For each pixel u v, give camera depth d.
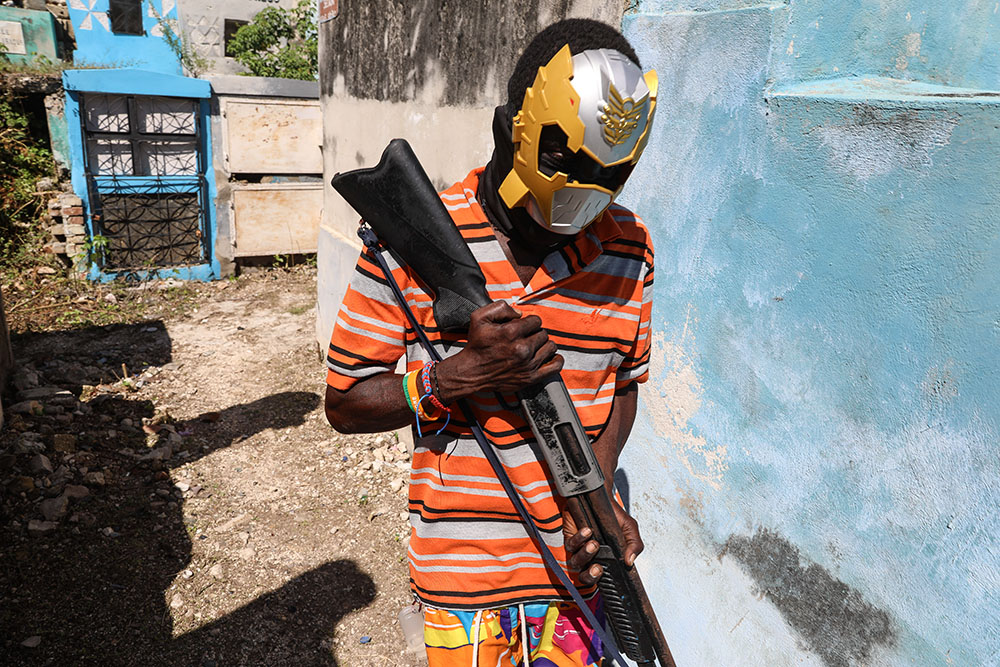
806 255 1.65
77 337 5.74
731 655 1.95
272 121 7.31
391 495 3.67
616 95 1.07
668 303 2.08
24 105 7.84
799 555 1.73
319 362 5.36
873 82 1.74
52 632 2.67
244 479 3.79
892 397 1.49
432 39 3.26
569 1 2.31
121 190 6.89
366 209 1.21
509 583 1.45
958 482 1.37
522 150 1.14
